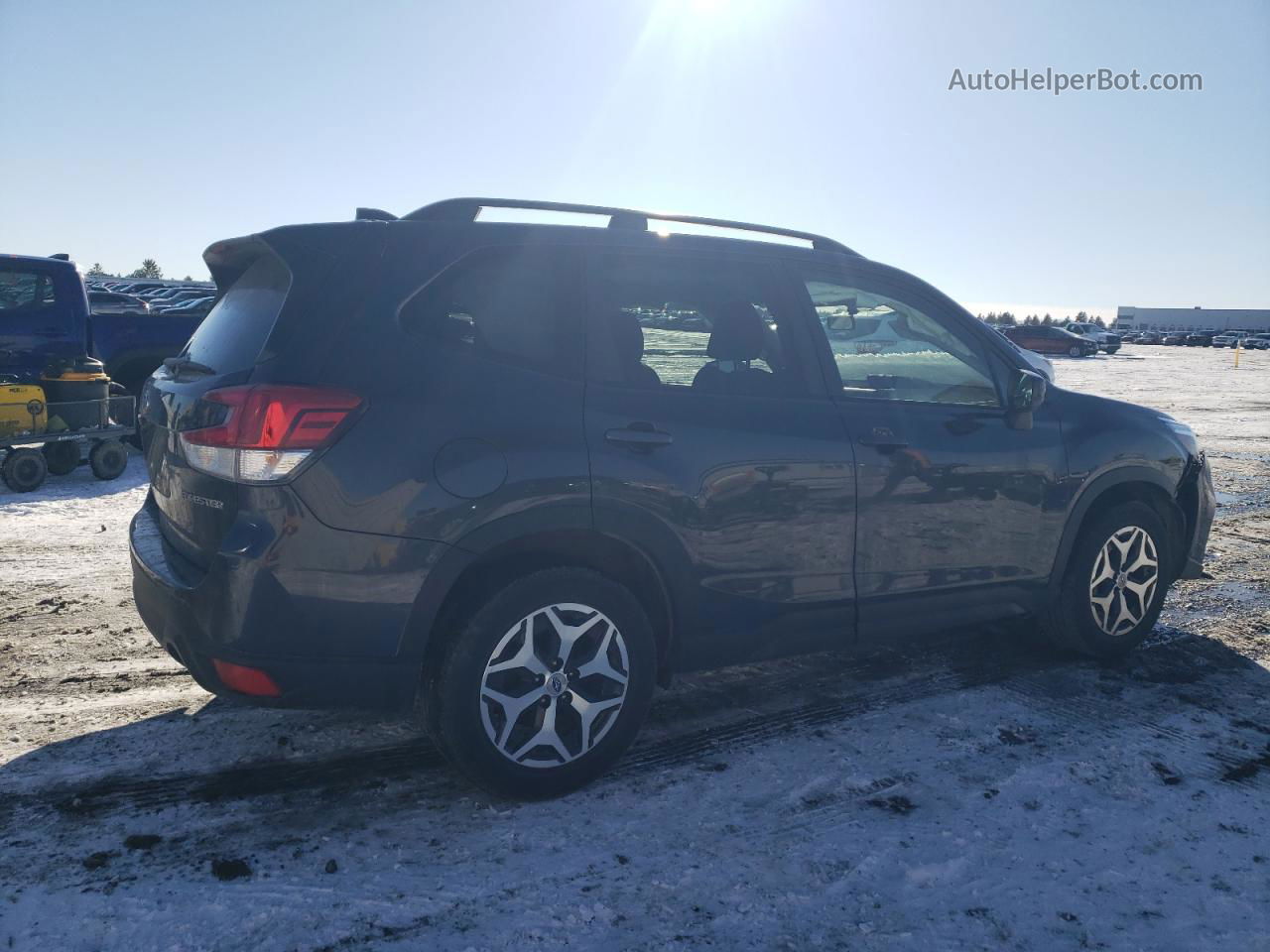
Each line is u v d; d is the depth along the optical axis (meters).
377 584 2.63
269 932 2.24
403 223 2.94
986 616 3.85
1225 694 3.88
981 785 3.04
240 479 2.57
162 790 2.91
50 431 8.04
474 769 2.78
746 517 3.14
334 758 3.16
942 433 3.60
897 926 2.32
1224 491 8.72
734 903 2.40
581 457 2.85
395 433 2.64
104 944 2.18
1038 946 2.25
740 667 4.09
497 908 2.36
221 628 2.58
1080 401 4.13
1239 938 2.29
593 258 3.12
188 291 37.53
